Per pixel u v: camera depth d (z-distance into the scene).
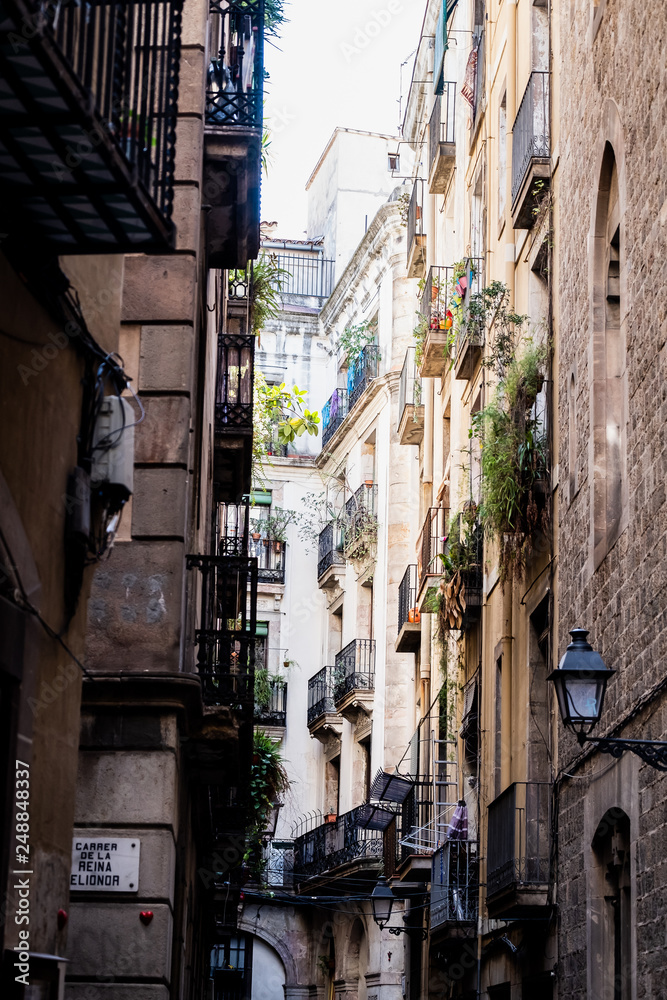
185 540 11.84
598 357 12.77
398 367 33.94
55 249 6.36
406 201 34.03
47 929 6.83
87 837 10.94
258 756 26.61
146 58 6.52
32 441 6.58
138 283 12.26
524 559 15.62
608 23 12.43
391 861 25.47
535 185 15.90
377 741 32.62
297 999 38.00
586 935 12.19
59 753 7.07
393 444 33.53
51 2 4.93
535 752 15.38
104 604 11.59
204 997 24.69
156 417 11.98
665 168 10.05
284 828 38.84
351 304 39.53
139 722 11.20
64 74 4.90
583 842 12.50
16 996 5.82
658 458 10.12
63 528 7.18
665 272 10.00
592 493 12.48
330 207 44.81
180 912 12.95
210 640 12.48
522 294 17.52
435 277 24.72
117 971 10.64
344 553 37.59
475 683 20.02
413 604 27.78
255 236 14.38
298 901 37.62
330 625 39.69
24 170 5.61
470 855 19.38
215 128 12.84
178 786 11.78
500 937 16.55
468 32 23.47
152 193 6.69
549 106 16.06
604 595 11.88
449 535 20.73
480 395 20.75
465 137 23.75
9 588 6.16
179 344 12.12
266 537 41.06
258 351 42.47
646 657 10.30
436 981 23.91
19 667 6.20
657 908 9.75
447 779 23.53
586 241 13.45
